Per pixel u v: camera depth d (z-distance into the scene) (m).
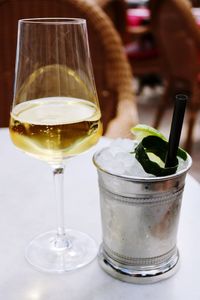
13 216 0.47
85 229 0.46
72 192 0.52
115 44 0.90
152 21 1.83
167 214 0.38
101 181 0.39
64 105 0.45
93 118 0.43
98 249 0.42
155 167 0.37
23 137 0.42
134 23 2.30
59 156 0.43
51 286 0.38
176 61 1.85
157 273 0.38
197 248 0.42
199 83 1.77
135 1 2.61
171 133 0.37
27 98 0.45
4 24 0.93
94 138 0.43
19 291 0.37
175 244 0.40
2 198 0.50
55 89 0.46
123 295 0.37
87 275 0.39
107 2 1.47
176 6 1.63
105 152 0.41
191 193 0.51
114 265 0.39
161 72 2.22
